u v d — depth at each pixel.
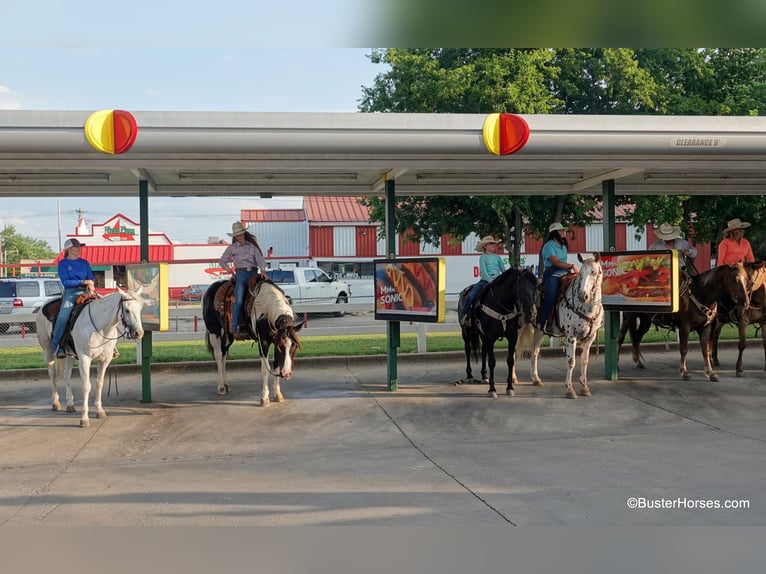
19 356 15.66
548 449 7.91
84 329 9.40
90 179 11.26
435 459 7.58
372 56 19.00
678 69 18.59
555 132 8.99
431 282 10.23
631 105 17.97
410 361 14.14
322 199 40.66
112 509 6.06
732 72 18.20
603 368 13.14
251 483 6.77
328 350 15.22
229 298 10.74
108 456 7.95
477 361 12.05
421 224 18.89
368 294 32.59
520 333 10.97
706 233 18.75
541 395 10.81
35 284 24.09
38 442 8.56
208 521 5.70
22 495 6.54
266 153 8.61
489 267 11.53
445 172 11.75
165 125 8.25
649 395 10.70
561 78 18.03
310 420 9.50
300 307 14.45
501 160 10.05
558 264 10.91
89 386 9.44
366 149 8.66
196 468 7.38
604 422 9.18
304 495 6.35
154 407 10.35
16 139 8.00
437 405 10.23
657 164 10.43
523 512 5.78
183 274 33.50
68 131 8.08
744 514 5.69
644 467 7.09
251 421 9.48
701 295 11.62
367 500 6.17
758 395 10.62
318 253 37.81
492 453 7.79
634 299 11.16
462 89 16.59
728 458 7.38
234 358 14.05
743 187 13.76
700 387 11.23
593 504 5.96
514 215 18.77
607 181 12.12
